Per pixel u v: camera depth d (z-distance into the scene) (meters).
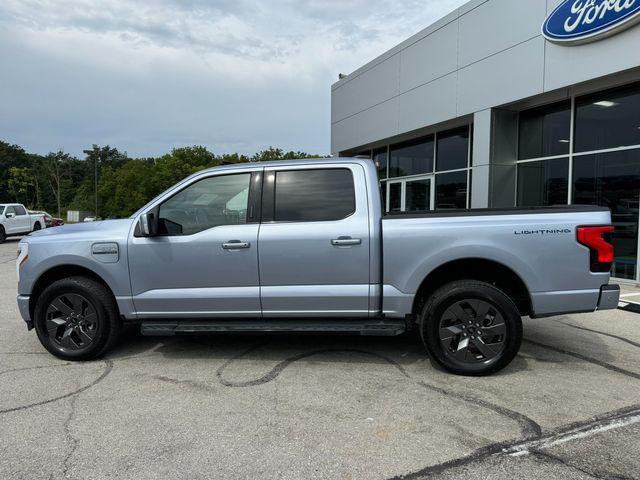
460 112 11.59
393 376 4.23
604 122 9.26
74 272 4.84
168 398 3.79
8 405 3.68
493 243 4.10
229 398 3.78
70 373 4.36
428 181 13.95
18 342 5.39
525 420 3.38
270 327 4.35
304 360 4.68
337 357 4.76
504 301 4.05
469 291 4.08
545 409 3.55
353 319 4.47
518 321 4.07
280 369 4.43
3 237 21.06
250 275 4.38
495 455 2.92
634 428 3.25
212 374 4.31
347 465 2.82
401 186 15.27
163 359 4.74
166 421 3.39
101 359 4.75
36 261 4.63
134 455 2.94
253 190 4.51
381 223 4.31
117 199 67.19
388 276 4.28
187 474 2.73
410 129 13.37
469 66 11.24
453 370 4.18
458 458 2.89
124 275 4.51
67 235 4.65
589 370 4.36
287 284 4.37
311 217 4.41
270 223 4.43
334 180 4.47
